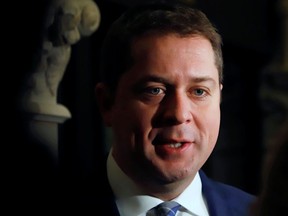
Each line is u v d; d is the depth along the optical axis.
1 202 2.16
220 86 1.83
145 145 1.75
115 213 1.84
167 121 1.73
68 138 3.16
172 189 1.82
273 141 1.33
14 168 2.29
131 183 1.85
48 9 2.41
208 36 1.77
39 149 2.37
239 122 4.91
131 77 1.76
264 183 1.29
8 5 2.34
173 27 1.74
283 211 1.23
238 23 4.38
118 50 1.79
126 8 3.38
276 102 4.88
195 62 1.73
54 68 2.44
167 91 1.75
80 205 1.90
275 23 4.80
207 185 1.95
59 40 2.43
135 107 1.76
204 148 1.77
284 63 4.80
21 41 2.37
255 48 4.61
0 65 2.32
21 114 2.35
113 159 1.91
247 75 4.90
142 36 1.75
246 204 1.96
